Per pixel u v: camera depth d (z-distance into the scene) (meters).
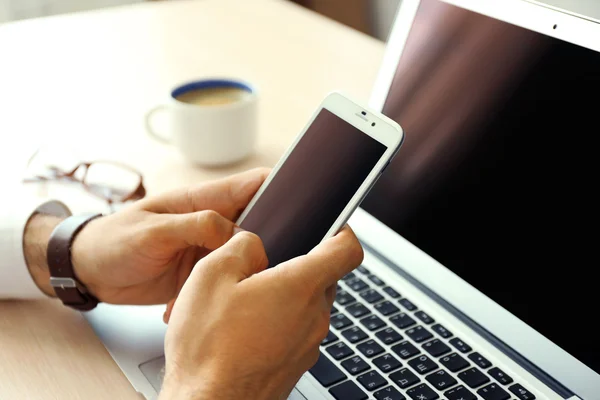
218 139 0.93
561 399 0.57
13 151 0.99
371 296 0.69
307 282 0.50
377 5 1.93
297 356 0.50
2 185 0.89
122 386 0.59
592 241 0.58
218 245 0.62
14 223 0.69
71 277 0.66
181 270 0.68
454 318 0.66
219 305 0.48
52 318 0.67
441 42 0.74
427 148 0.73
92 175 0.92
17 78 1.23
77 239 0.67
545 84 0.63
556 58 0.62
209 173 0.95
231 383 0.47
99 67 1.28
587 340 0.58
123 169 0.93
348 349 0.62
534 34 0.64
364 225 0.78
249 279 0.49
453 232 0.69
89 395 0.58
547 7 0.63
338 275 0.52
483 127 0.68
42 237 0.68
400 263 0.73
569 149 0.60
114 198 0.87
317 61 1.31
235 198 0.67
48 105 1.13
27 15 2.13
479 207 0.67
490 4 0.69
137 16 1.52
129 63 1.30
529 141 0.64
